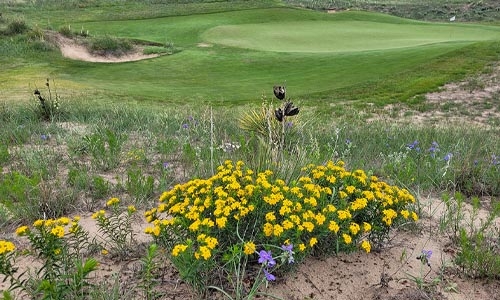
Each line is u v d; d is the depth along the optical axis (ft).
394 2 230.89
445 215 12.37
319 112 47.50
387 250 10.58
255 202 9.28
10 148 20.13
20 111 30.60
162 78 75.66
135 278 9.11
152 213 9.71
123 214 12.26
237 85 68.59
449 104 51.80
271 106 21.13
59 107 30.89
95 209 12.81
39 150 18.84
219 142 20.77
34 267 9.57
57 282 7.94
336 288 9.10
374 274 9.60
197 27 120.88
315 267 9.72
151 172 16.63
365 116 47.14
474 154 20.62
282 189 9.64
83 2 160.15
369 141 24.82
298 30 119.14
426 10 203.10
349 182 10.68
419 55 76.79
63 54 89.61
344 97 57.41
